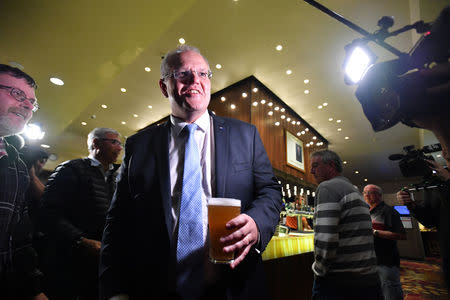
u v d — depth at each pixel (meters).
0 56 3.33
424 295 3.59
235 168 0.83
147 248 0.72
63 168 1.56
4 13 2.67
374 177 11.59
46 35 3.01
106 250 0.78
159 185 0.79
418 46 0.61
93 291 1.34
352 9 2.80
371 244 1.41
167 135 0.91
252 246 0.67
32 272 1.04
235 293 0.68
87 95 4.48
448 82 0.47
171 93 0.90
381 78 0.69
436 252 8.36
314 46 3.48
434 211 0.72
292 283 2.26
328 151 1.82
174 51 0.95
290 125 5.32
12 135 1.10
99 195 1.59
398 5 2.69
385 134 6.46
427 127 0.52
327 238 1.38
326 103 5.12
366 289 1.31
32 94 1.09
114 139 1.95
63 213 1.44
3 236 0.94
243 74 4.18
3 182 0.97
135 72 4.00
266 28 3.15
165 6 2.65
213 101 4.71
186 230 0.71
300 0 2.72
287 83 4.45
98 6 2.60
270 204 0.77
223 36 3.30
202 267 0.68
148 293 0.68
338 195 1.45
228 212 0.60
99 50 3.31
